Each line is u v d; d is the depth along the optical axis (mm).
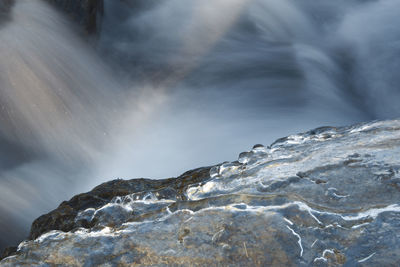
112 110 8945
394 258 1193
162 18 12156
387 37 11664
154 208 1854
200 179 2170
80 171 7496
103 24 11031
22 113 7586
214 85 10242
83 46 9391
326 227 1345
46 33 8719
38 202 6449
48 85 8164
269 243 1320
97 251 1423
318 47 11938
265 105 9555
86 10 9703
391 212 1359
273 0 13117
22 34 8359
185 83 10258
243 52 11586
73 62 8875
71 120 8117
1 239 5258
